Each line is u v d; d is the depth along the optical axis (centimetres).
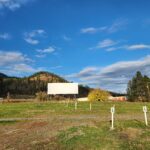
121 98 12331
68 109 5562
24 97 15162
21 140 2238
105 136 2058
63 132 2292
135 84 12194
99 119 3562
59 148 1822
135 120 3200
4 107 6181
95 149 1731
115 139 1967
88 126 2508
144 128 2544
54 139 2097
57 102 8400
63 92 10544
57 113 4797
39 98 9962
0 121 3675
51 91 10550
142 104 7431
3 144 2153
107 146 1775
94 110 5300
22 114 4653
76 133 2189
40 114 4662
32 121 3572
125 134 2192
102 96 9162
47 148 1852
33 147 1922
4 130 2933
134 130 2386
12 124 3428
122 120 3203
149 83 12050
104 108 5819
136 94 12031
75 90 10619
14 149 1936
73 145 1847
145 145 1822
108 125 2677
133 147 1753
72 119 3625
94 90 9350
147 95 11888
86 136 2047
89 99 9288
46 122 3338
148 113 4788
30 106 6397
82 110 5306
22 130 2806
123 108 5844
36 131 2628
